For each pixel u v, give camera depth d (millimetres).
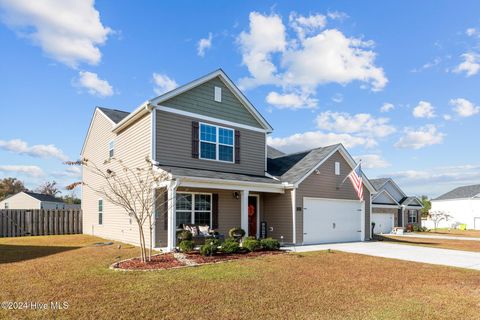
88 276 7773
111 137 17609
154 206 12430
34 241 16109
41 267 8820
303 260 10664
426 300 6371
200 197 14773
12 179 55562
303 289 6996
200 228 13984
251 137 16969
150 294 6336
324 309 5695
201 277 7852
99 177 19281
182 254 10977
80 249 12633
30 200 40094
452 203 45344
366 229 19594
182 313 5312
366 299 6363
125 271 8312
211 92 15547
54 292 6383
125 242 15031
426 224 43875
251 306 5762
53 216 21578
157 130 13516
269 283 7441
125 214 15266
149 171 12508
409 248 15297
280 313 5441
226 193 15594
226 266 9273
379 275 8641
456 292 7031
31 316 5059
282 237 15766
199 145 14781
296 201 15742
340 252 12898
